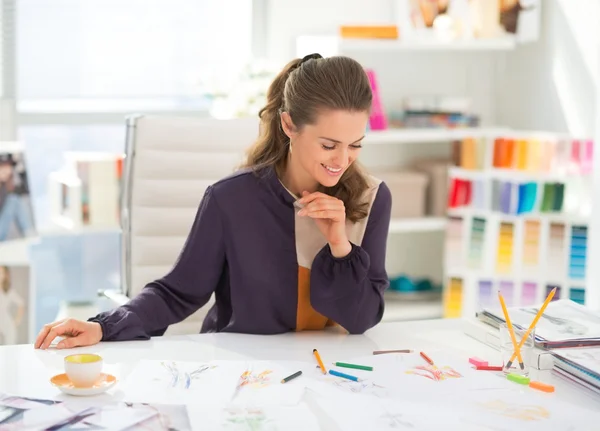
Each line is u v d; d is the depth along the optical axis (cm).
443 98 388
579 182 356
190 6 382
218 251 196
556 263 353
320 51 368
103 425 135
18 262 350
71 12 369
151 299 191
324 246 190
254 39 387
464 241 369
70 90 373
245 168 201
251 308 194
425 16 377
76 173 349
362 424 139
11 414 139
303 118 176
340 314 187
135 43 378
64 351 173
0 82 360
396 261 418
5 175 337
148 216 247
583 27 362
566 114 375
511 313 188
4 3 356
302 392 151
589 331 176
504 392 154
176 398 147
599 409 148
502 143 363
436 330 195
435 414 143
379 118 373
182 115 384
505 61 416
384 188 199
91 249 387
